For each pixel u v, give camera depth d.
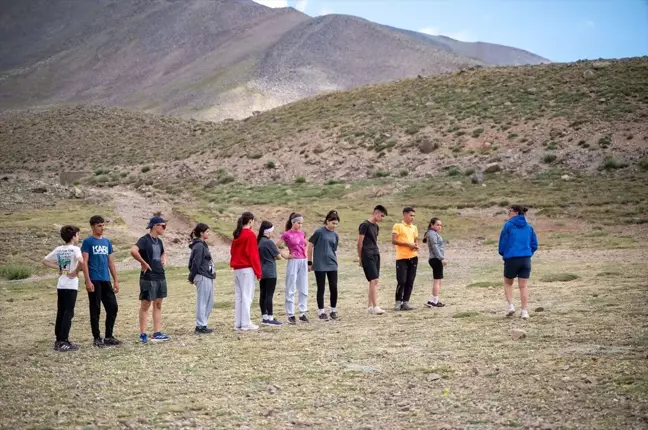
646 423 6.57
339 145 69.31
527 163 55.34
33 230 36.66
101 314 17.77
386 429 6.95
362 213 45.09
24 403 8.48
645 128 56.16
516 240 12.92
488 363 9.33
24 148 103.12
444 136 64.75
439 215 43.56
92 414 7.90
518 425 6.79
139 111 121.69
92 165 90.44
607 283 17.41
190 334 13.50
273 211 46.16
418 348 10.69
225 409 7.91
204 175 70.31
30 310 19.25
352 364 9.86
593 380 8.05
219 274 26.80
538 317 12.80
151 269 12.63
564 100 66.00
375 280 15.21
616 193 44.62
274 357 10.66
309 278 24.30
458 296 17.41
